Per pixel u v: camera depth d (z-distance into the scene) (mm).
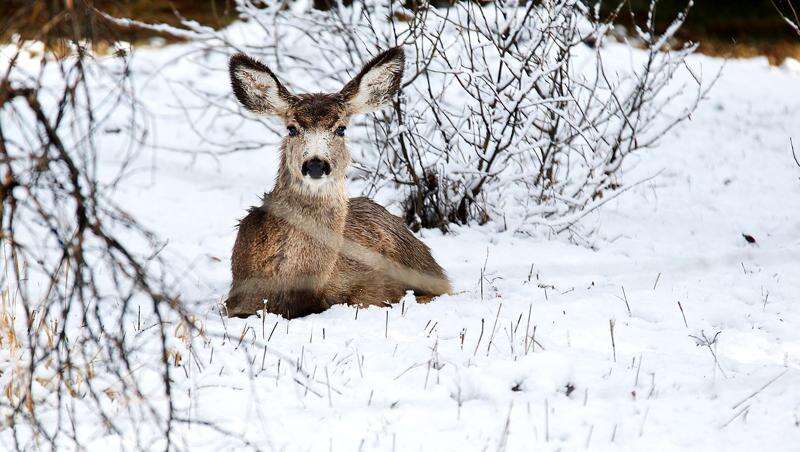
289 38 21344
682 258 14008
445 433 7812
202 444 7625
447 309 11148
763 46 28578
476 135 15867
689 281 12727
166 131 20938
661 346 9961
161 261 9453
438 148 14688
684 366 9195
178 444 7617
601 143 16516
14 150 15312
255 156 20328
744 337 10312
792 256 14062
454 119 16562
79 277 6906
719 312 11227
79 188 6672
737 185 18312
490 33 14484
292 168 11062
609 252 14547
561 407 8266
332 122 11086
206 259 14008
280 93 11344
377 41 14875
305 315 11383
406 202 15547
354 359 9328
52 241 13648
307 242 11102
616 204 17141
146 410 8062
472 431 7844
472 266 13742
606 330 10383
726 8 30828
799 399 8328
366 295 11969
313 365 9164
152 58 24375
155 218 16141
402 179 15453
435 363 9180
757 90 25109
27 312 7285
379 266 12156
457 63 15688
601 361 9281
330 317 11023
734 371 9109
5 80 6703
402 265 12578
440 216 15430
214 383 8703
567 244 14992
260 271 11203
